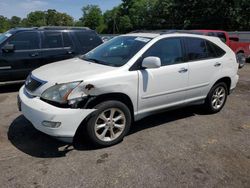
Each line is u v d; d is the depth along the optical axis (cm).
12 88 810
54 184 339
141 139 467
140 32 543
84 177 355
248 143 468
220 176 368
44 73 436
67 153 412
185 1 4472
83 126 415
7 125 507
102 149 427
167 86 489
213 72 568
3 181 342
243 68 1377
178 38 517
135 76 443
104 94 415
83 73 418
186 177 362
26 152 412
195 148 442
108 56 492
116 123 439
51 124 380
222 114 608
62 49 842
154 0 6750
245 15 3872
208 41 572
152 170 375
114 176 359
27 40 791
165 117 573
